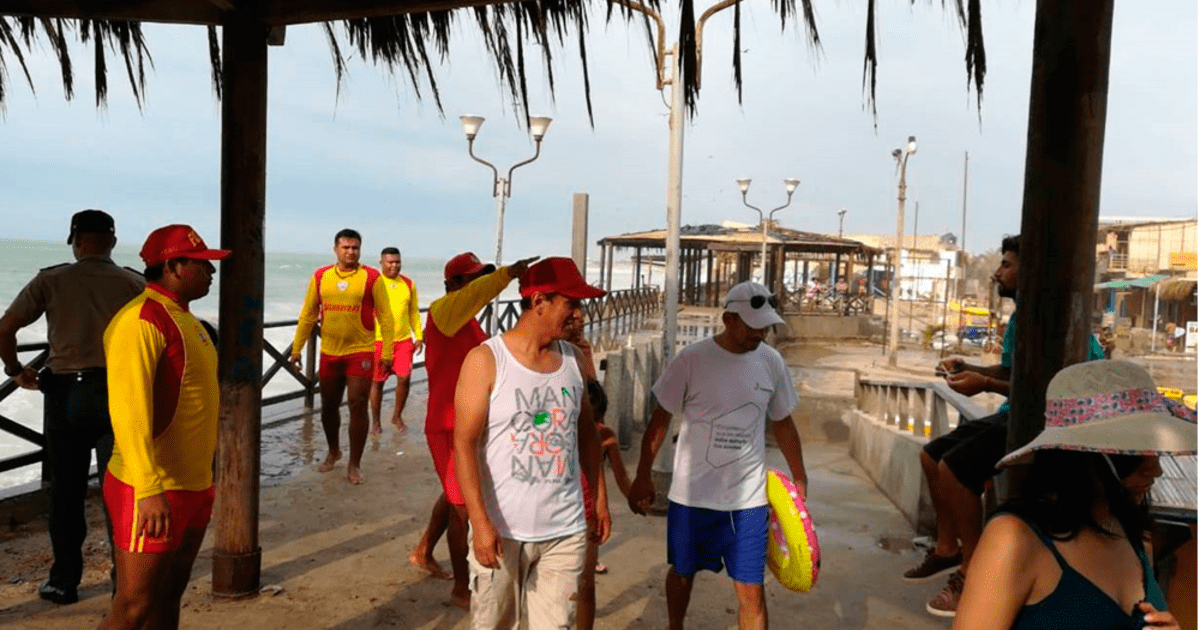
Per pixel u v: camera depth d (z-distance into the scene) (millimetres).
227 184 3926
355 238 6305
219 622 3887
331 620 3965
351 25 4141
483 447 2838
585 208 8422
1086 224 2766
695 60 3016
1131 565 1580
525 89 3697
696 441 3408
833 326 30953
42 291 3826
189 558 3125
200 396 2975
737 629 4020
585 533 2945
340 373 6449
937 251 57094
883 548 5270
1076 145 2740
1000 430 4016
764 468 3428
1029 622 1540
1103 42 2713
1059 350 2803
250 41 3869
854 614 4227
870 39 2863
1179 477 2943
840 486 6988
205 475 3043
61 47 4535
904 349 29703
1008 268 3977
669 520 3504
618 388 7859
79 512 4008
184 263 2904
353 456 6348
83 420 3877
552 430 2830
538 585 2895
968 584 1567
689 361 3436
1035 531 1542
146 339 2777
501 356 2797
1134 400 1595
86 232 3928
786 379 3508
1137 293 37719
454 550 4090
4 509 5023
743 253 39344
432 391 3715
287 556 4793
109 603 4020
